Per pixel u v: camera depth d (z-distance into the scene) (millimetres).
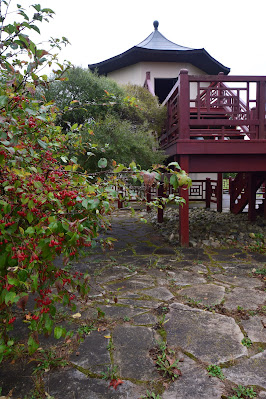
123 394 1827
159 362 2111
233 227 6781
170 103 6336
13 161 1648
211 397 1789
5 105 1667
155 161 5988
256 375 1981
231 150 5051
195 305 3039
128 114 7203
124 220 8180
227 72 12797
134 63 12078
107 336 2469
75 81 6348
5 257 1476
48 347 2320
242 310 2908
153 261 4543
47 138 2471
